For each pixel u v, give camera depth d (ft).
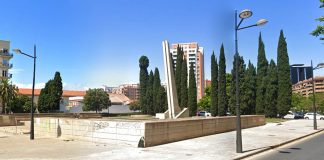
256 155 48.96
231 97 193.36
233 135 77.05
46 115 157.99
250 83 189.67
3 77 273.75
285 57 183.21
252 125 110.52
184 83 217.56
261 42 194.18
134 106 333.83
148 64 256.32
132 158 43.34
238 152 48.93
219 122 83.82
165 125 60.85
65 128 70.38
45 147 55.26
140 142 55.26
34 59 73.72
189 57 381.60
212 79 208.13
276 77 185.98
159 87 239.50
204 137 72.18
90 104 276.00
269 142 63.62
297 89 447.42
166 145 57.72
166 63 109.29
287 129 100.83
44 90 256.11
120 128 58.75
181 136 65.87
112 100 392.27
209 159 42.86
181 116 107.76
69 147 55.06
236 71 50.78
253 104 189.98
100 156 45.06
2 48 278.05
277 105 184.24
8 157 44.55
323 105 299.58
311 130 97.81
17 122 132.87
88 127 64.59
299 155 48.34
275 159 44.62
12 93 237.45
